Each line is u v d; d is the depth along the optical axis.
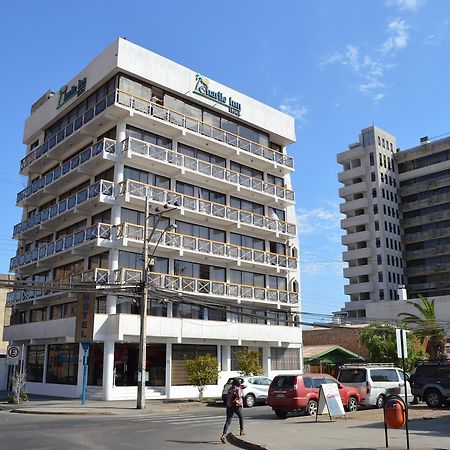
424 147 82.50
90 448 12.62
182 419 20.83
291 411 21.75
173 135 38.34
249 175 43.91
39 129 45.16
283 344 41.88
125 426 18.02
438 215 79.19
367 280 79.62
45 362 38.25
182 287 35.94
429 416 19.36
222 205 39.75
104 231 33.56
